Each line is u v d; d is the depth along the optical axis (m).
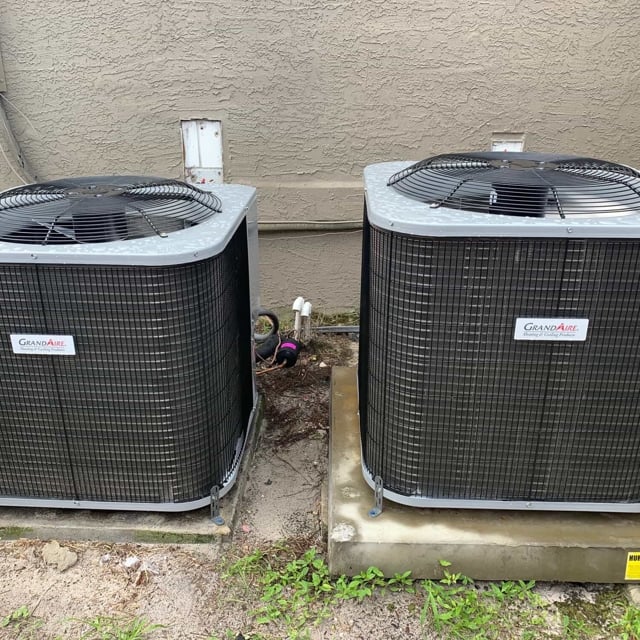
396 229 1.97
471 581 2.24
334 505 2.39
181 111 3.79
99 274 2.02
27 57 3.67
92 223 2.13
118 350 2.12
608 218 1.97
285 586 2.26
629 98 3.71
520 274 1.95
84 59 3.68
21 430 2.27
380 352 2.20
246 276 2.80
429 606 2.16
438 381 2.11
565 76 3.68
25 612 2.14
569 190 2.10
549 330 2.02
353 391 3.20
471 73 3.69
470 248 1.94
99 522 2.43
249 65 3.69
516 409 2.13
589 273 1.94
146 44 3.65
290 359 3.71
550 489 2.25
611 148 3.82
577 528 2.26
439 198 2.17
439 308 2.02
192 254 2.03
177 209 2.31
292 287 4.21
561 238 1.90
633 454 2.19
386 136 3.83
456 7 3.57
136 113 3.79
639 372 2.07
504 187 2.12
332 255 4.13
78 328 2.10
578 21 3.56
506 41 3.62
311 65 3.69
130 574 2.29
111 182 2.67
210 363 2.25
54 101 3.76
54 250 2.00
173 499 2.36
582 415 2.13
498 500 2.28
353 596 2.19
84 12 3.58
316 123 3.81
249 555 2.38
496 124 3.80
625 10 3.54
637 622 2.09
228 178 3.93
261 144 3.86
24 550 2.38
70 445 2.28
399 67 3.69
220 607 2.17
